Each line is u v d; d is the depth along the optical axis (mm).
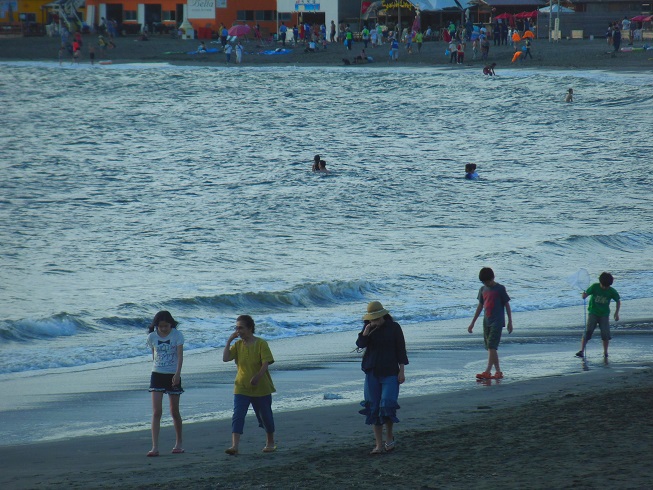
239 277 91062
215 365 58781
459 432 38031
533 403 43438
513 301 80750
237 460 35844
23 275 91375
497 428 38281
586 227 119438
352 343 65562
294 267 96125
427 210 131875
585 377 50312
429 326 70688
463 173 162750
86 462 36719
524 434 36812
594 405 41938
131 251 104312
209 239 111562
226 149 195500
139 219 124750
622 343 61594
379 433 35250
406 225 121250
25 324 69438
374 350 35469
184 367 58094
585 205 135000
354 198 140625
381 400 35000
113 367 59219
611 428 37125
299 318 75188
